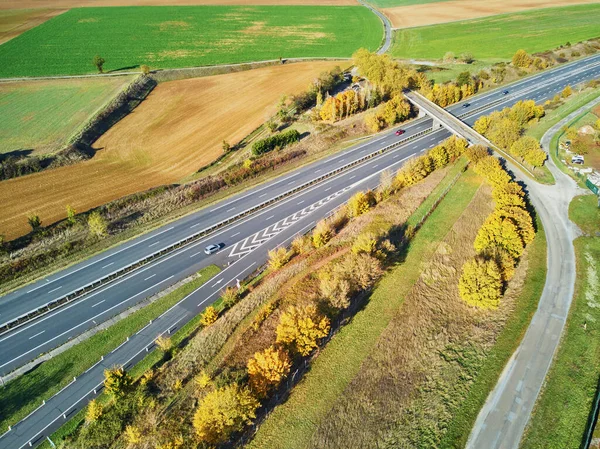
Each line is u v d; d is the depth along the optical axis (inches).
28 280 2972.4
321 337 2287.2
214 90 6161.4
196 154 4606.3
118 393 2089.1
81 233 3390.7
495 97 5723.4
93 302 2800.2
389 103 4965.6
